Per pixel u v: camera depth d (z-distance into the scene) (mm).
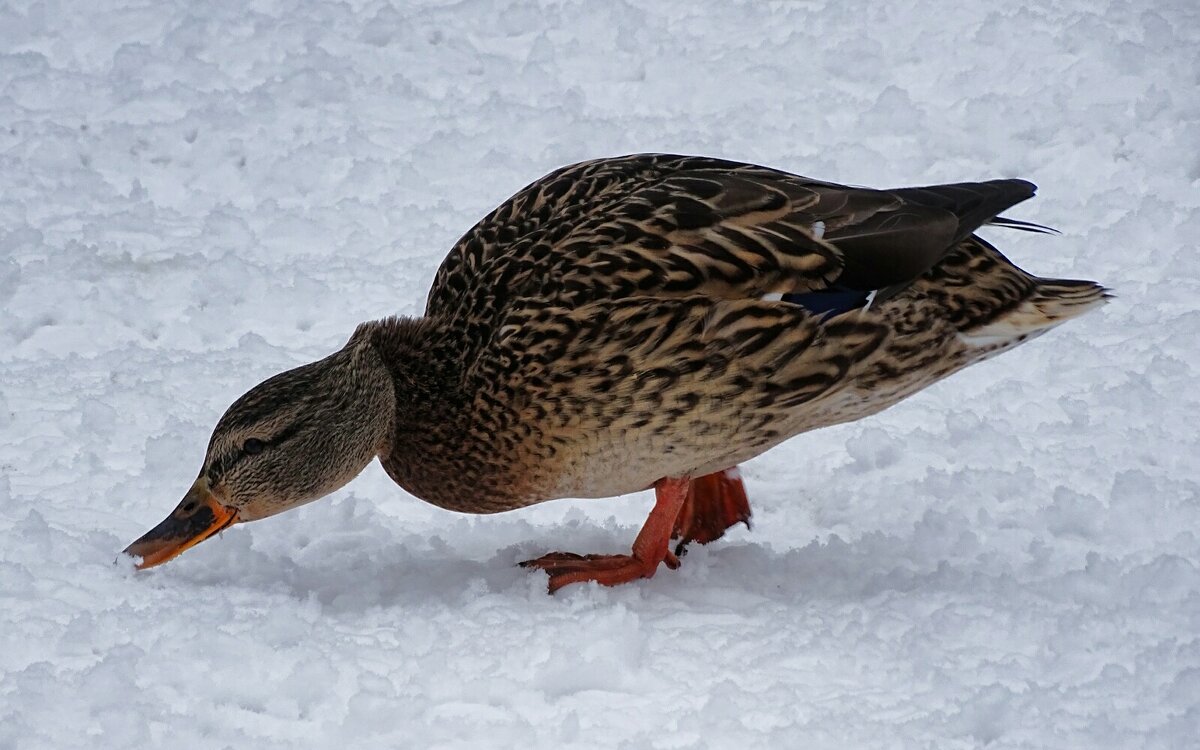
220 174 13031
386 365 8258
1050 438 9586
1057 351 10508
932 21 14875
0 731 6367
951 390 10289
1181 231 11859
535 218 8266
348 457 8078
